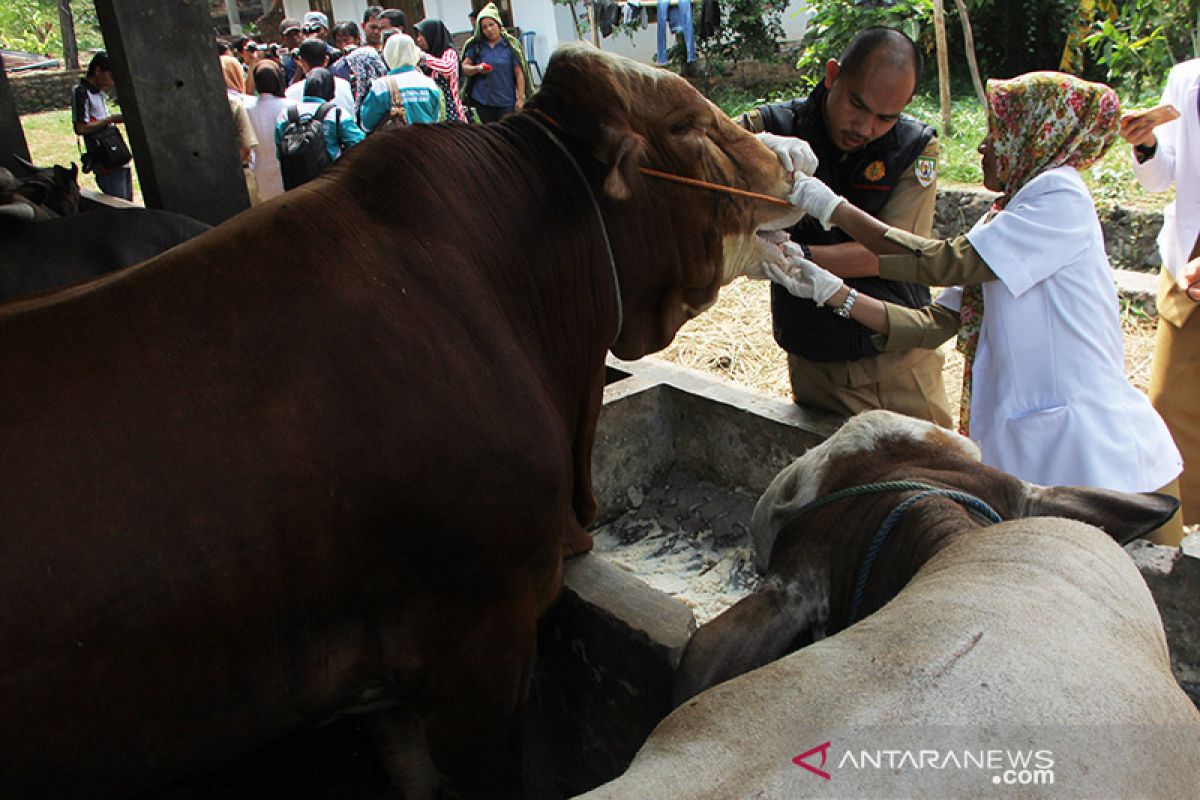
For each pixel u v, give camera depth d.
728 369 5.11
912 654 1.16
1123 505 1.71
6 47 26.02
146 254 3.11
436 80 8.66
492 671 1.89
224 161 4.05
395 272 1.75
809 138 2.86
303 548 1.59
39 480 1.40
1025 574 1.31
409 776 2.25
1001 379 2.50
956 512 1.59
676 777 1.04
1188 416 3.36
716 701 1.15
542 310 2.04
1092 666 1.15
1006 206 2.50
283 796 2.55
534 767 2.62
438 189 1.88
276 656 1.64
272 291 1.63
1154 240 5.73
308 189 1.82
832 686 1.13
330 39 11.49
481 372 1.79
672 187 2.10
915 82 2.59
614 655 2.21
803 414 3.29
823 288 2.52
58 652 1.41
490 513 1.77
